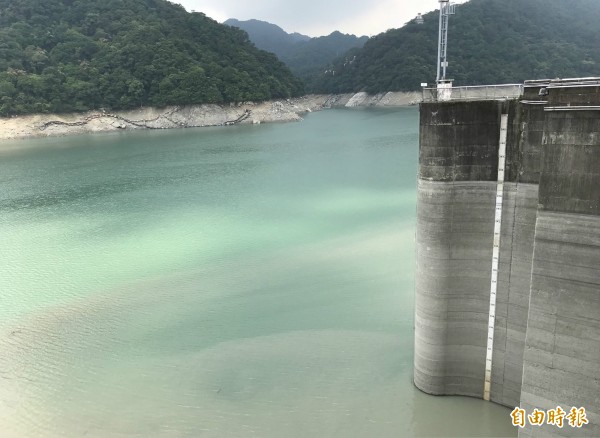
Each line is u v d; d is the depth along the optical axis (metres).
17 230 41.03
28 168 73.56
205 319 24.09
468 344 16.17
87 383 19.14
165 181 60.56
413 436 15.32
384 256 31.06
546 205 12.43
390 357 19.61
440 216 15.22
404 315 23.23
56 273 31.06
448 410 16.25
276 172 63.38
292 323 23.11
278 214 42.66
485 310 15.59
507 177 14.26
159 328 23.41
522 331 15.00
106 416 17.09
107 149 94.75
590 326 12.30
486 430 15.30
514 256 14.61
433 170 15.01
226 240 36.22
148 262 32.44
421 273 16.12
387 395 17.20
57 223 42.94
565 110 11.73
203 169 68.25
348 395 17.38
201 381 18.83
